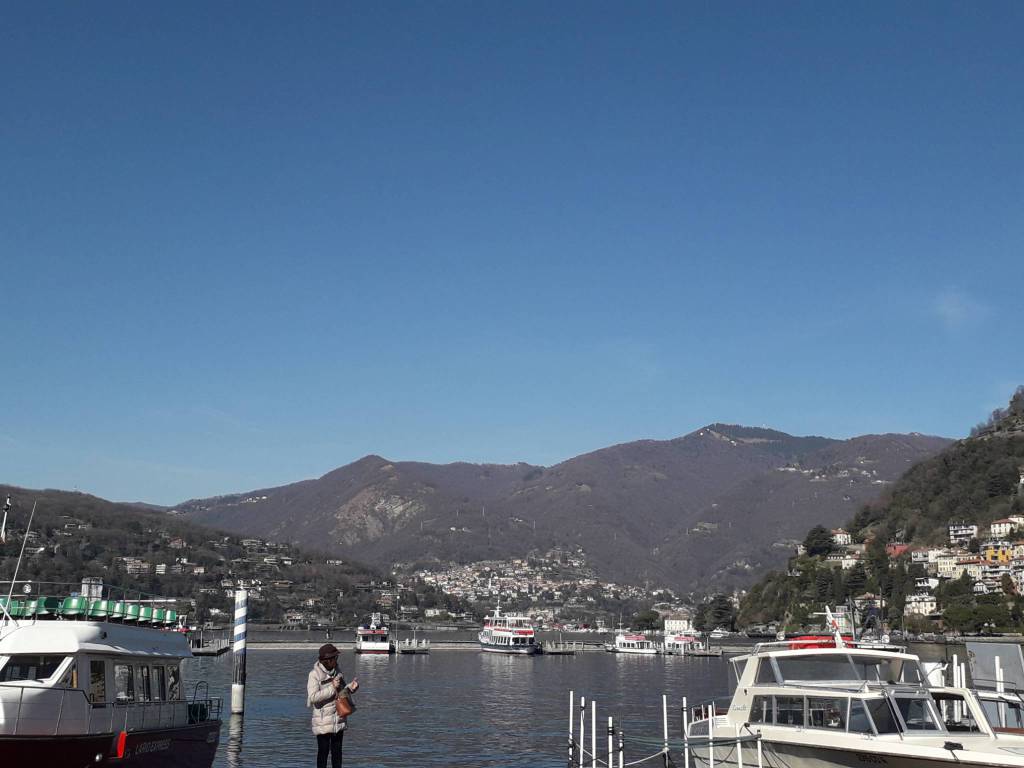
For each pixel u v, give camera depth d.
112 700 36.53
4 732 32.41
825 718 33.88
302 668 175.62
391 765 61.53
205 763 44.72
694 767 42.62
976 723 33.44
